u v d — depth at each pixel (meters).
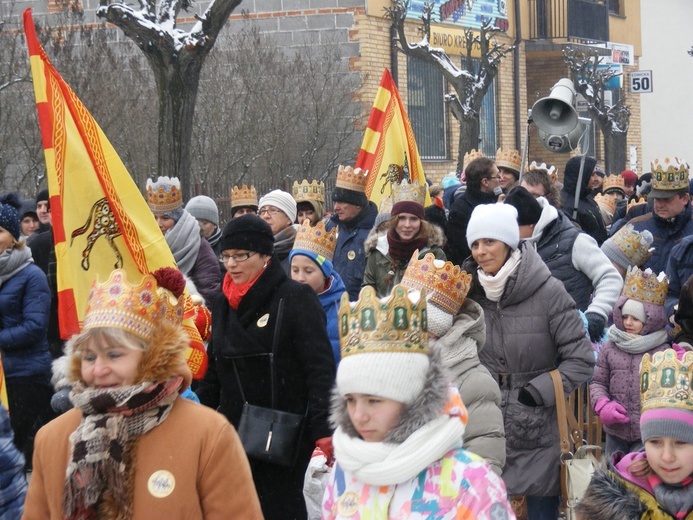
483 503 3.27
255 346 5.38
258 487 5.41
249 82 18.17
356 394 3.41
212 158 17.78
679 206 8.10
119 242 5.68
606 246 8.28
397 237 7.43
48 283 8.09
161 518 3.44
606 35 32.84
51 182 5.59
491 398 4.73
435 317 4.72
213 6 11.44
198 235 8.38
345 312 3.49
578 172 9.98
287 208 8.88
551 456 5.62
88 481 3.41
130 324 3.49
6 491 3.97
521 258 5.68
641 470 3.98
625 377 6.54
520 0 29.23
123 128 16.58
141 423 3.50
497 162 11.02
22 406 7.56
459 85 20.34
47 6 21.45
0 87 14.89
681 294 5.49
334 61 20.16
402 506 3.33
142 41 11.43
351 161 19.88
